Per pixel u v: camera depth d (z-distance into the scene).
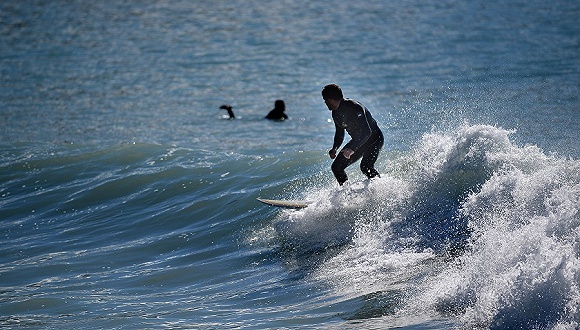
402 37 129.75
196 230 41.12
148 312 30.97
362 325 26.86
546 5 157.25
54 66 115.62
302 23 152.50
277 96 91.56
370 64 107.31
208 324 29.00
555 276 23.69
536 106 67.06
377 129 37.75
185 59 118.38
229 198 44.41
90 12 174.12
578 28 126.62
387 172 40.28
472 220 32.16
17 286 35.59
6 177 53.47
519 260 25.72
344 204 36.59
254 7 178.88
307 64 110.38
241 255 36.81
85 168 53.75
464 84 87.56
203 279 34.69
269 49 124.50
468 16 149.75
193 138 71.50
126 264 37.75
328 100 36.53
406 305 27.73
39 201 49.09
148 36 141.62
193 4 186.00
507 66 96.81
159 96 93.38
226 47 128.00
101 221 44.91
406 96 84.44
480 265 26.94
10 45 134.88
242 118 80.25
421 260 31.23
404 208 35.12
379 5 174.25
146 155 54.81
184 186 47.66
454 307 26.53
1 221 46.56
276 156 49.91
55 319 30.89
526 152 34.66
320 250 35.06
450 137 37.38
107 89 98.44
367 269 31.92
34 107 88.38
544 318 23.39
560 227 25.81
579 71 89.75
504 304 24.48
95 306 32.16
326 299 29.95
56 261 38.84
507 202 31.34
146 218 44.25
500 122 58.31
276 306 30.22
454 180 35.00
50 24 158.62
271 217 40.09
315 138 69.56
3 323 30.73
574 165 31.03
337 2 182.62
